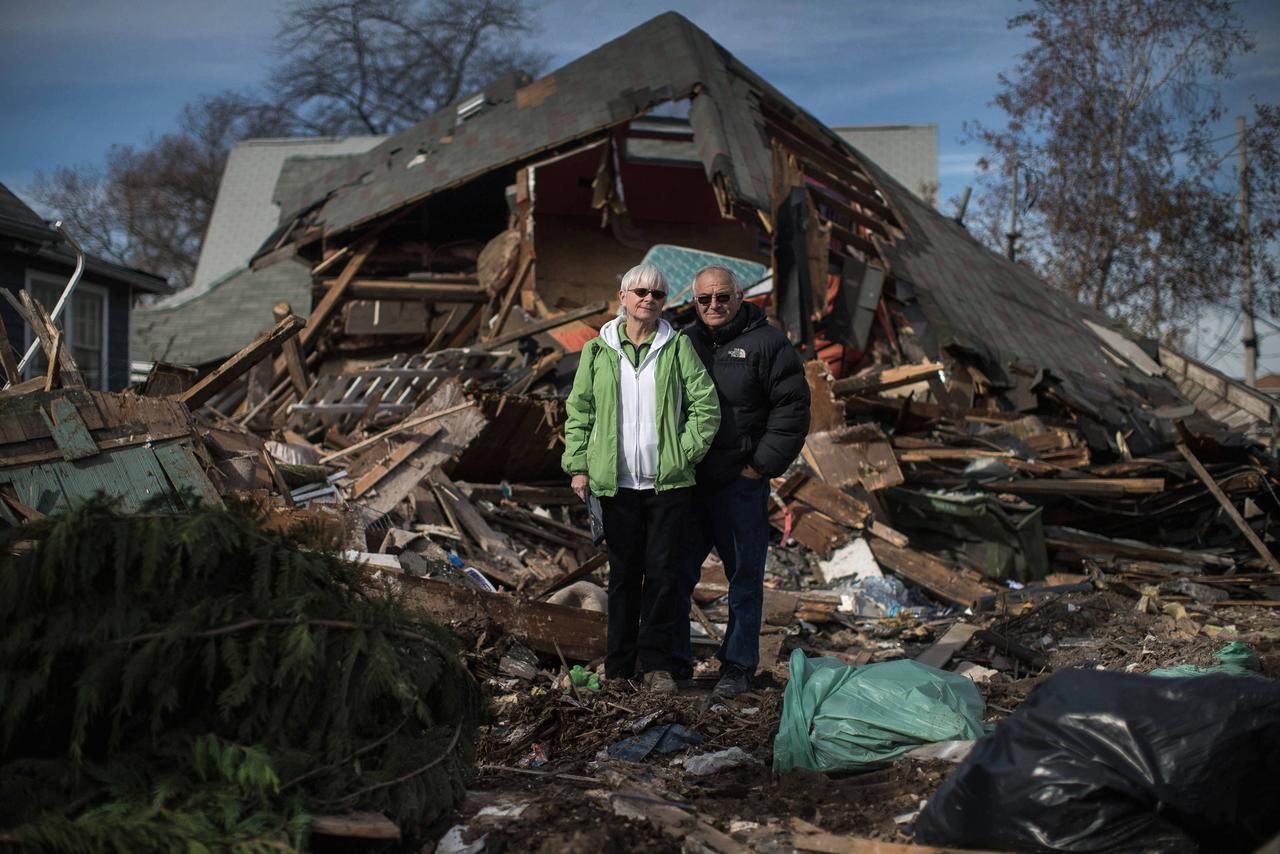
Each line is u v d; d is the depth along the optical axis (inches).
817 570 327.0
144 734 111.0
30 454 175.0
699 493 193.9
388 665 120.5
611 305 501.4
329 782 112.7
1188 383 693.3
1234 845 100.7
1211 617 275.6
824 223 554.3
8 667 106.1
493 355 481.1
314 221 673.6
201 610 113.7
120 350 714.8
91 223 1722.4
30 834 91.6
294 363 466.3
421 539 253.4
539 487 363.9
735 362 189.2
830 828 120.5
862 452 347.3
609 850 112.5
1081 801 102.0
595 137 618.8
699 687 193.8
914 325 539.2
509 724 164.4
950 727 136.6
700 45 641.0
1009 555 327.9
